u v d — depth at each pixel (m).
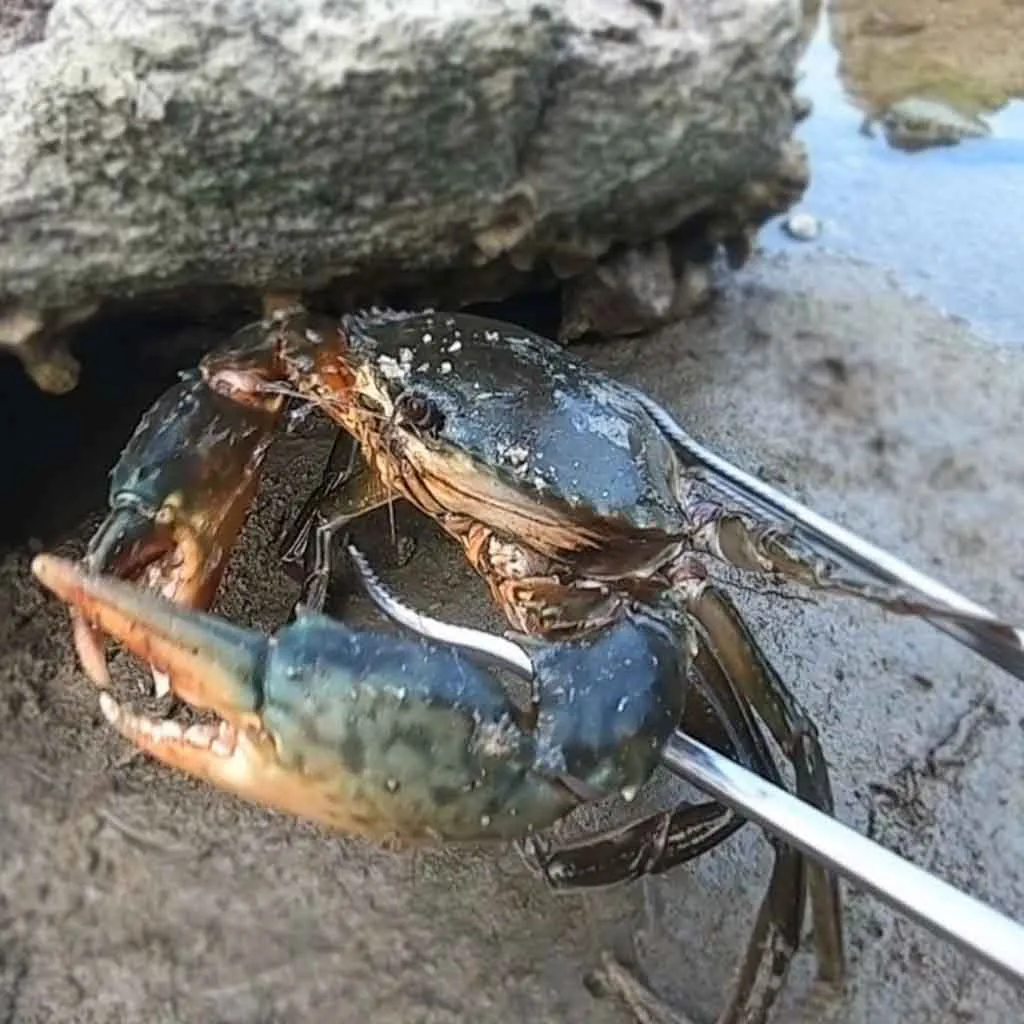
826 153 0.49
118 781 0.30
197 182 0.28
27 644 0.32
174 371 0.35
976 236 0.46
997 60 0.54
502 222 0.32
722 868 0.30
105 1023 0.27
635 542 0.28
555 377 0.30
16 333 0.30
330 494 0.33
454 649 0.24
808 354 0.41
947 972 0.29
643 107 0.32
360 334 0.31
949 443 0.39
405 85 0.28
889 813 0.32
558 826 0.30
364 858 0.30
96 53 0.27
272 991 0.28
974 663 0.34
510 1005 0.28
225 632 0.22
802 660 0.34
